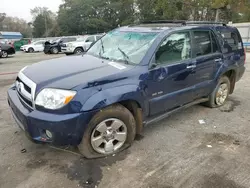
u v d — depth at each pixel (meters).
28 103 2.91
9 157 3.09
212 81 4.41
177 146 3.41
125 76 3.01
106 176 2.76
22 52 25.39
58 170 2.85
